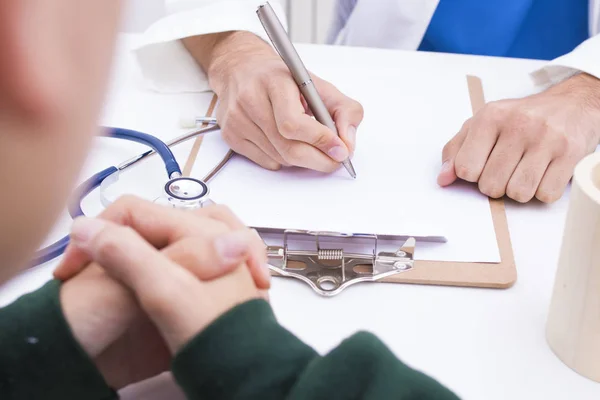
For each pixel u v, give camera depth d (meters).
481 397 0.48
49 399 0.40
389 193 0.71
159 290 0.38
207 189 0.65
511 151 0.71
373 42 1.24
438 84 0.94
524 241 0.65
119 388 0.46
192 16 0.96
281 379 0.37
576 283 0.48
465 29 1.20
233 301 0.40
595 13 1.13
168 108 0.87
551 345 0.52
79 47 0.18
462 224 0.66
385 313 0.56
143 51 0.93
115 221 0.45
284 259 0.61
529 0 1.17
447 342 0.53
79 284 0.42
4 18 0.16
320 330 0.54
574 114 0.75
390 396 0.37
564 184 0.71
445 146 0.76
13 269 0.20
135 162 0.72
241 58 0.87
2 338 0.40
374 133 0.81
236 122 0.75
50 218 0.20
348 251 0.62
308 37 1.65
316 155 0.72
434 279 0.59
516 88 0.94
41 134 0.18
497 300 0.58
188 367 0.38
